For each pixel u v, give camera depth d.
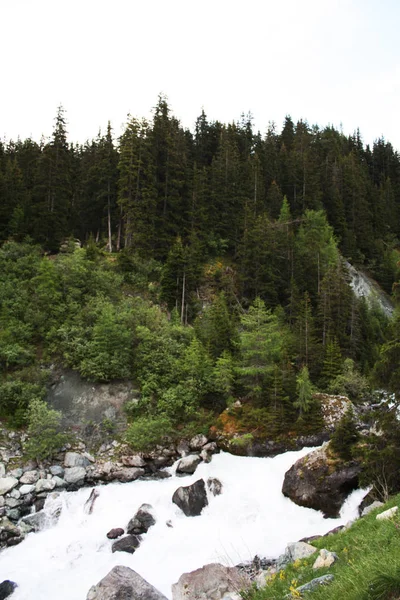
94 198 61.31
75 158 72.75
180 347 38.38
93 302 40.75
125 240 56.75
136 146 57.22
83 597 16.22
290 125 103.00
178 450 30.06
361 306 56.28
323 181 80.88
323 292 48.50
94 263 46.97
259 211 65.44
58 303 39.94
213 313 43.22
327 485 22.03
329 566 9.63
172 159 60.66
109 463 27.83
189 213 57.31
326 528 20.47
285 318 49.03
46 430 28.06
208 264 55.75
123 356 35.69
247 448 29.55
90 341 36.50
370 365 48.22
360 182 86.75
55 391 33.12
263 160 79.19
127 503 23.64
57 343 36.28
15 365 34.31
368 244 78.06
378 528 11.24
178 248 48.38
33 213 53.00
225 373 34.41
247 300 52.31
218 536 20.59
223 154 69.56
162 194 58.69
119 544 19.67
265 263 53.47
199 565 18.08
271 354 36.06
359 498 21.20
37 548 20.12
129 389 34.44
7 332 35.12
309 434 30.08
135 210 53.22
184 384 34.41
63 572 18.09
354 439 23.36
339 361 39.78
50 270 41.41
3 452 27.08
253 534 20.69
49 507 23.38
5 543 20.47
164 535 20.73
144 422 30.59
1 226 52.19
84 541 20.31
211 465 28.28
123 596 10.35
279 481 25.53
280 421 30.83
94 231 63.53
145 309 42.09
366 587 6.30
